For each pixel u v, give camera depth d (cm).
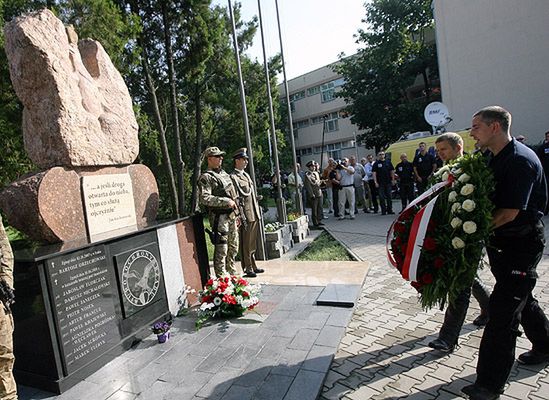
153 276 392
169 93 1504
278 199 835
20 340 298
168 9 1321
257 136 1972
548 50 1418
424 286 279
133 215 429
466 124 1630
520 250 248
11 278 236
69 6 884
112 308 339
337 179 1172
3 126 826
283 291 474
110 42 934
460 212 253
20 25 357
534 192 250
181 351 336
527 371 280
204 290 428
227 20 1573
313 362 300
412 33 2516
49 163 369
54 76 362
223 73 1622
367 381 282
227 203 474
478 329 354
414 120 2355
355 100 2631
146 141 1409
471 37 1578
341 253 714
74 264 307
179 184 1423
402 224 298
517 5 1461
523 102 1488
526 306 281
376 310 419
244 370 296
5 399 238
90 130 392
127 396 274
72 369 297
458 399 255
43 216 330
